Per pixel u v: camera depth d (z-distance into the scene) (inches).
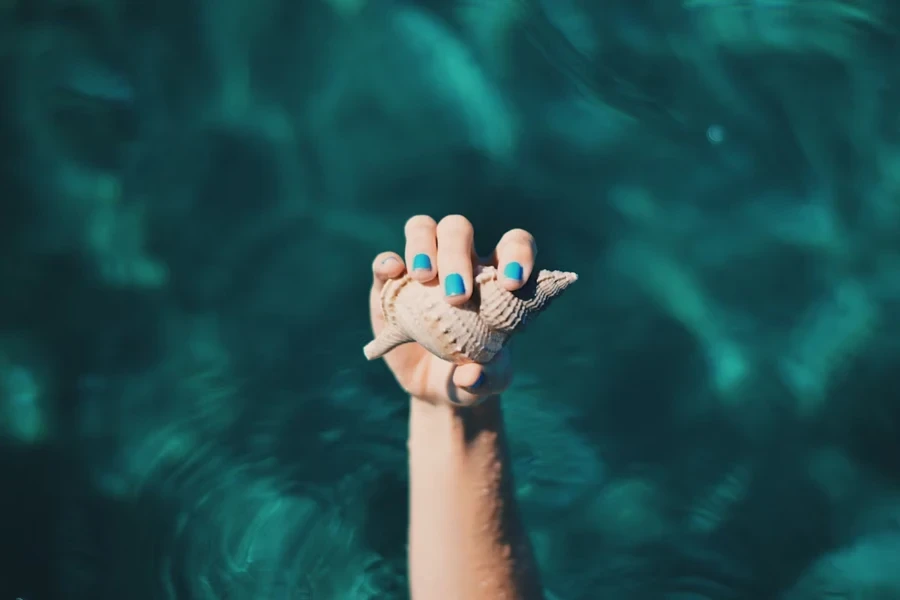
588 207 56.6
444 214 55.6
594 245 55.4
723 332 53.1
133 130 58.3
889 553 45.2
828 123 59.7
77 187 56.1
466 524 33.6
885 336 52.4
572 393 50.5
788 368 51.8
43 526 45.1
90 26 61.1
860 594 44.2
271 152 58.1
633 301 54.2
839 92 60.7
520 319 29.2
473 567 33.6
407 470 46.3
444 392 33.2
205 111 59.3
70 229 54.9
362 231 55.6
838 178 57.9
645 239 55.8
